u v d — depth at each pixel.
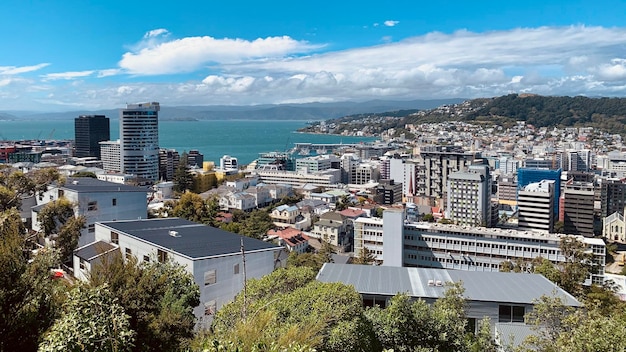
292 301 23.34
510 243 89.00
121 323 16.73
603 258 80.12
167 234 46.03
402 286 38.97
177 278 31.58
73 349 15.37
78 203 55.47
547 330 27.17
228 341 15.14
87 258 43.69
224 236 46.66
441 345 25.69
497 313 36.56
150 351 21.17
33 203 63.44
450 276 41.81
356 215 128.38
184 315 24.55
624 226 137.12
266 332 16.12
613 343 19.69
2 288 17.06
